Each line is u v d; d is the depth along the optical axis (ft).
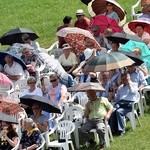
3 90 160.97
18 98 159.84
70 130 145.69
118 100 156.04
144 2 194.08
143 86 163.84
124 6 241.76
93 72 159.22
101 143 146.41
